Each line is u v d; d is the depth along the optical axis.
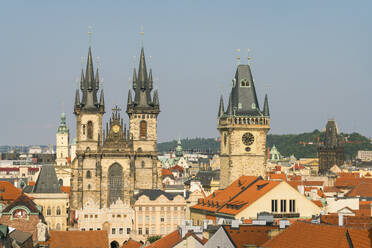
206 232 170.00
